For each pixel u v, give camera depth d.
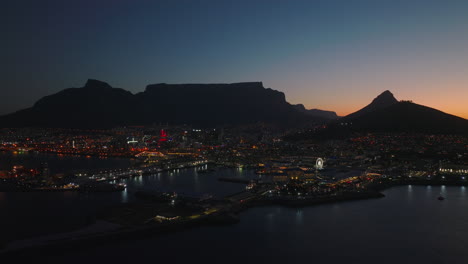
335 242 189.00
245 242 186.75
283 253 173.75
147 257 165.50
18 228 198.75
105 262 158.88
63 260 159.62
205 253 171.75
